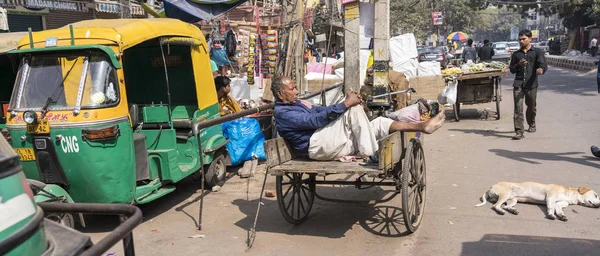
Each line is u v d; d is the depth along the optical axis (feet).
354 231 17.07
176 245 16.42
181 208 20.66
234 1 31.12
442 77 38.73
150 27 19.43
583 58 97.66
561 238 15.48
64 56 17.56
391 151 15.28
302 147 16.85
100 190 17.16
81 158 16.67
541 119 37.91
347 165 15.97
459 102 38.78
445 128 36.11
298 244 16.10
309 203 18.76
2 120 23.70
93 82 17.17
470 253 14.70
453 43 122.52
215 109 23.82
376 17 19.81
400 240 16.01
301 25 34.12
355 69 23.57
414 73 40.63
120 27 18.08
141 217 7.96
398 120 17.69
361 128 15.78
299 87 34.04
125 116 17.70
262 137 28.55
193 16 30.91
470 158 26.40
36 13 40.19
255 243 16.30
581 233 15.81
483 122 38.14
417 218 16.98
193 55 21.99
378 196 20.98
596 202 17.93
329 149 16.25
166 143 20.97
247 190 23.02
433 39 143.74
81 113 16.67
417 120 17.54
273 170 15.48
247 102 34.53
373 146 15.83
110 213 8.41
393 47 41.01
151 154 20.12
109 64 17.51
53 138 16.76
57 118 16.74
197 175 25.16
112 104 17.20
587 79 71.41
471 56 73.92
